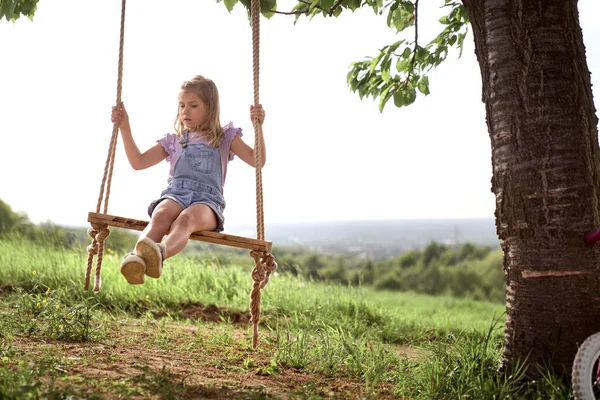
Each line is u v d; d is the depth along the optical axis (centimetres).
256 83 477
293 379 445
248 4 539
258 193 466
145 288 830
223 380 409
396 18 625
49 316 536
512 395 396
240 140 508
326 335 602
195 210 455
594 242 422
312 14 583
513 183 439
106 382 361
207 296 890
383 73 653
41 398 310
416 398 408
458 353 492
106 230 479
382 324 862
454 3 675
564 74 437
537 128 434
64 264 866
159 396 346
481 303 2102
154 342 537
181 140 500
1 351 410
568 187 427
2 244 1033
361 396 394
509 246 445
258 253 452
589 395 356
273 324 764
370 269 6531
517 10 445
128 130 502
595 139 445
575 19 455
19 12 589
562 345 418
